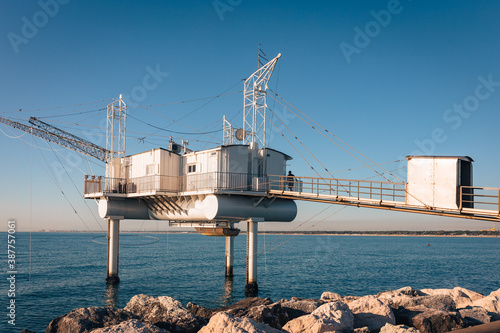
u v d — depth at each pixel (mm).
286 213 45250
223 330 14906
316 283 62406
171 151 48000
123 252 141625
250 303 27688
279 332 15914
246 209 42562
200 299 46562
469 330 12688
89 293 51156
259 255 126500
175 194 45531
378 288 59031
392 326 15914
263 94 44812
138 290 53000
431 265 97688
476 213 27641
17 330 34125
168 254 130500
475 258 124125
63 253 133250
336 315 17828
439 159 29047
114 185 52812
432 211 29375
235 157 43188
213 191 41125
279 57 42156
